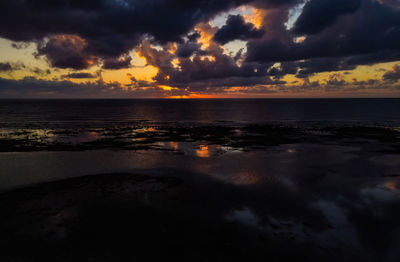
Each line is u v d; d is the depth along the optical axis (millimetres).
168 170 17203
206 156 21578
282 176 15914
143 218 10047
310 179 15312
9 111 87938
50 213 10430
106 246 8094
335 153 22688
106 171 16922
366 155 21812
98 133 35531
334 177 15711
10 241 8344
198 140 29891
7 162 19141
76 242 8305
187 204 11469
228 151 23656
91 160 19922
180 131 38031
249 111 95125
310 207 11297
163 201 11773
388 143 27453
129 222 9711
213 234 8875
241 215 10414
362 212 10820
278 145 26688
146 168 17703
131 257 7527
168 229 9203
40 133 34781
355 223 9828
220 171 16984
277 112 87625
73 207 11039
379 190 13477
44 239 8461
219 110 103938
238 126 45125
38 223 9555
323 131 37344
